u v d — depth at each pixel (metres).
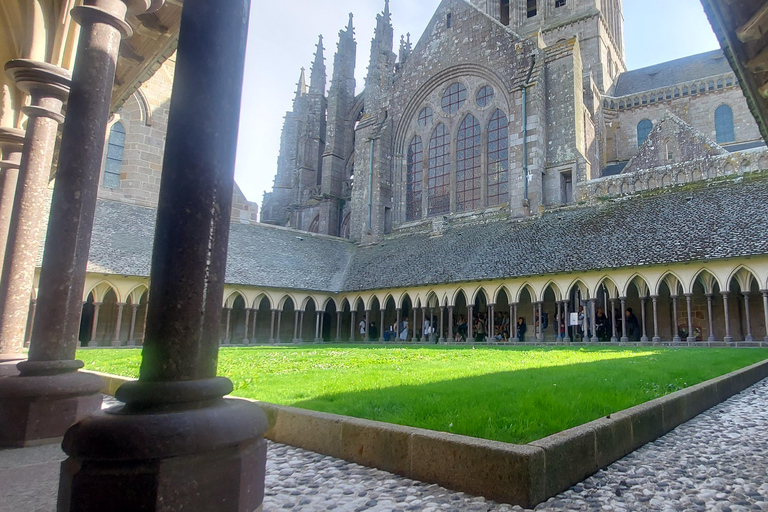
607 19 58.75
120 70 12.06
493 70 42.38
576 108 37.75
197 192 3.46
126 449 2.89
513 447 4.19
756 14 5.53
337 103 59.78
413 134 48.38
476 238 37.53
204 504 3.03
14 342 7.80
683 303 29.00
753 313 26.86
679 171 30.92
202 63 3.61
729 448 5.73
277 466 5.19
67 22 8.55
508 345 26.53
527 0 60.97
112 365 12.45
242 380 9.38
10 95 9.50
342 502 4.10
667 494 4.24
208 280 3.44
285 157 69.19
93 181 6.36
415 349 22.25
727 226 25.09
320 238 46.69
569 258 28.98
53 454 5.66
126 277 30.12
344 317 43.19
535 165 37.12
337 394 7.46
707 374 9.80
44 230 29.22
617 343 25.73
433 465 4.62
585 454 4.71
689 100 46.19
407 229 45.69
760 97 7.46
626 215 30.77
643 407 6.10
